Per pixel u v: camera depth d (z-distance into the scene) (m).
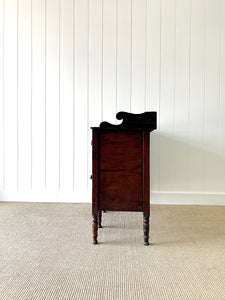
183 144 2.90
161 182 2.91
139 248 1.59
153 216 2.36
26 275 1.24
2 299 1.04
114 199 1.66
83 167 2.97
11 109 3.01
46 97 2.99
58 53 2.97
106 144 1.66
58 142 2.99
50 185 2.99
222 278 1.22
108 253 1.51
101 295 1.07
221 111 2.88
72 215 2.37
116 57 2.93
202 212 2.51
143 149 1.63
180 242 1.70
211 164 2.89
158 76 2.91
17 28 3.00
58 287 1.13
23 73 3.00
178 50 2.89
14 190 3.01
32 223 2.11
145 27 2.91
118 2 2.92
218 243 1.69
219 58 2.87
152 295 1.07
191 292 1.10
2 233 1.86
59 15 2.97
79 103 2.96
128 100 2.93
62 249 1.57
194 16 2.88
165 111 2.91
